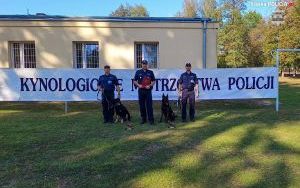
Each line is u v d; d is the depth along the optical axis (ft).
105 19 59.16
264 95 45.65
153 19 59.41
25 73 45.03
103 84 36.96
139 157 24.22
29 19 58.70
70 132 32.22
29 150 26.18
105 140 29.01
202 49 60.18
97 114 42.57
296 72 176.45
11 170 21.80
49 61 59.57
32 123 36.65
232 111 44.45
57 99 45.21
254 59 170.71
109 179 20.20
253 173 20.95
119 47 59.72
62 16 60.13
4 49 59.36
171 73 45.83
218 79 45.65
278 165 22.38
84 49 60.54
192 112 37.91
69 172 21.38
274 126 34.37
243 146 26.91
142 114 36.60
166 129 33.42
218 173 21.01
